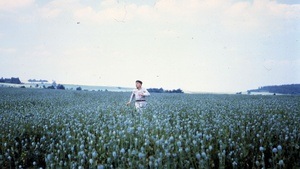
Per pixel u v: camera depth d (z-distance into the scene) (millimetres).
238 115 9930
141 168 4160
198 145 5199
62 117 9430
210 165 4637
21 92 29750
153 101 18234
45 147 5773
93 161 4406
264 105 14969
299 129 6754
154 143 5453
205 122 7895
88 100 19766
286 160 4738
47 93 29344
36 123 8109
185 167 4402
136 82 10977
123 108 12266
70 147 5484
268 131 6340
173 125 7801
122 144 5348
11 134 6758
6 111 11492
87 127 7121
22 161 5398
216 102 18000
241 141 5586
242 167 4691
